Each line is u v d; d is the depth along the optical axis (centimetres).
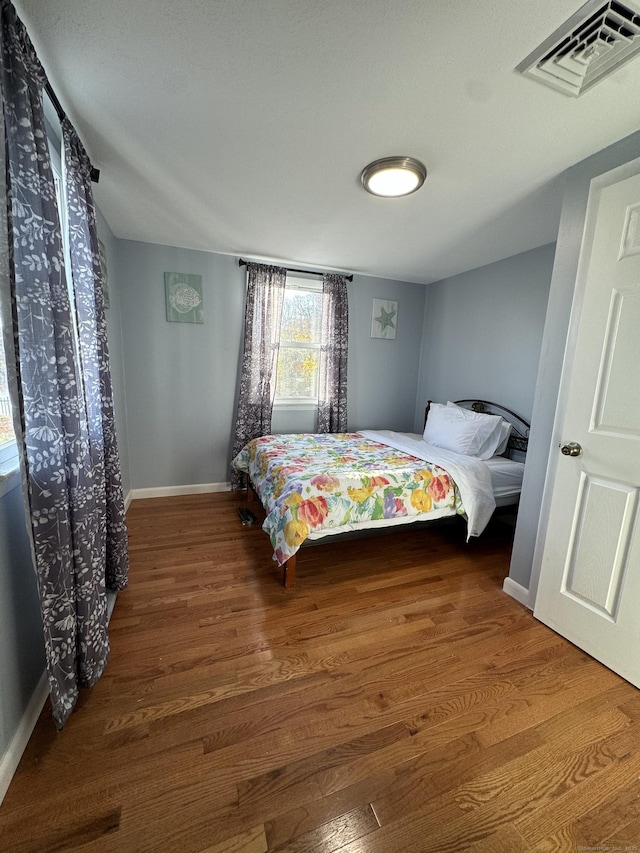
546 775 108
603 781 107
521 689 138
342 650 155
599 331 149
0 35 87
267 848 89
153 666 142
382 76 117
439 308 384
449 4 93
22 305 97
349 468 229
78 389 117
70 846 87
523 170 169
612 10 92
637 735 122
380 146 155
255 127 145
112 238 268
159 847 88
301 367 367
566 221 166
